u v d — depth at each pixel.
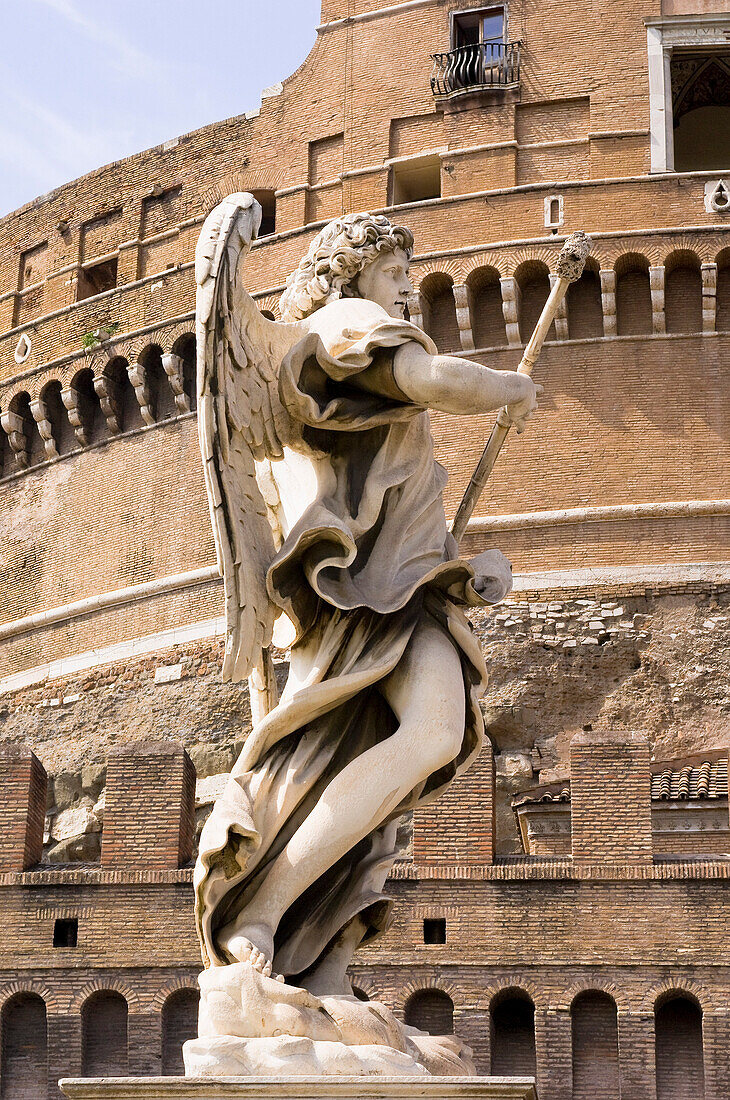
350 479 7.94
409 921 23.28
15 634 45.41
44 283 48.53
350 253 8.23
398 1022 7.04
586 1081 22.30
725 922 22.84
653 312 40.94
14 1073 23.33
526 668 38.62
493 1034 22.92
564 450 40.41
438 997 23.00
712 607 38.59
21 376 47.16
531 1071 22.67
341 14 46.72
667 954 22.77
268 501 8.27
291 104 46.44
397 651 7.56
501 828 34.25
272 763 7.48
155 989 23.47
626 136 43.00
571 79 43.84
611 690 38.28
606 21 44.16
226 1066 6.67
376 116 45.12
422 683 7.56
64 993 23.53
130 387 45.84
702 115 46.91
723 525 39.31
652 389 40.69
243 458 7.60
